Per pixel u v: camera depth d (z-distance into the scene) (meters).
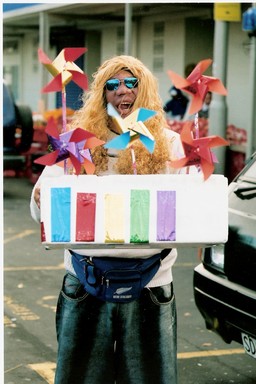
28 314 6.21
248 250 4.17
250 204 4.41
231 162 13.02
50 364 4.98
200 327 5.93
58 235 2.69
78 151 2.68
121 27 18.00
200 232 2.71
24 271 7.87
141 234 2.70
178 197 2.70
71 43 19.94
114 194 2.69
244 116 12.91
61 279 7.52
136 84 2.94
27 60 22.53
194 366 5.02
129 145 2.65
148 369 2.95
